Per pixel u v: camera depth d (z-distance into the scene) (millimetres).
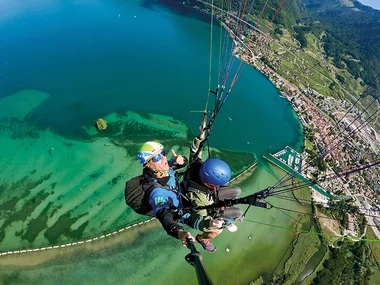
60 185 29922
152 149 3941
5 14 54594
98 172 31891
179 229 3672
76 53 48750
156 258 27031
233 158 40250
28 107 36719
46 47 48375
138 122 38750
